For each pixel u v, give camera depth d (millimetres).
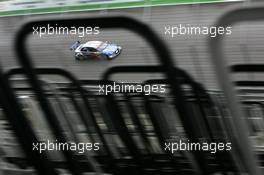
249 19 4000
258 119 7934
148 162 7922
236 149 6969
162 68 4586
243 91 7988
